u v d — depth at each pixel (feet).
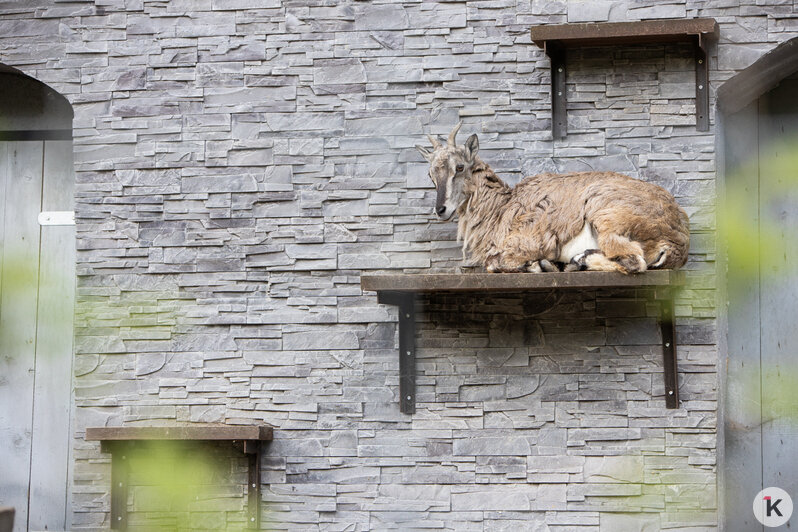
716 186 36.76
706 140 36.86
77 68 40.14
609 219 33.65
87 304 39.37
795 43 36.27
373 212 38.37
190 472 38.19
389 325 38.06
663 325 36.37
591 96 37.60
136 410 38.70
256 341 38.52
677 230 34.22
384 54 38.78
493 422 37.09
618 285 33.12
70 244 42.57
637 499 36.14
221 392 38.47
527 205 35.19
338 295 38.32
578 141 37.60
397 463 37.35
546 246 34.63
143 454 38.29
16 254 38.91
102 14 40.22
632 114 37.37
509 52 38.19
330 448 37.76
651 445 36.22
